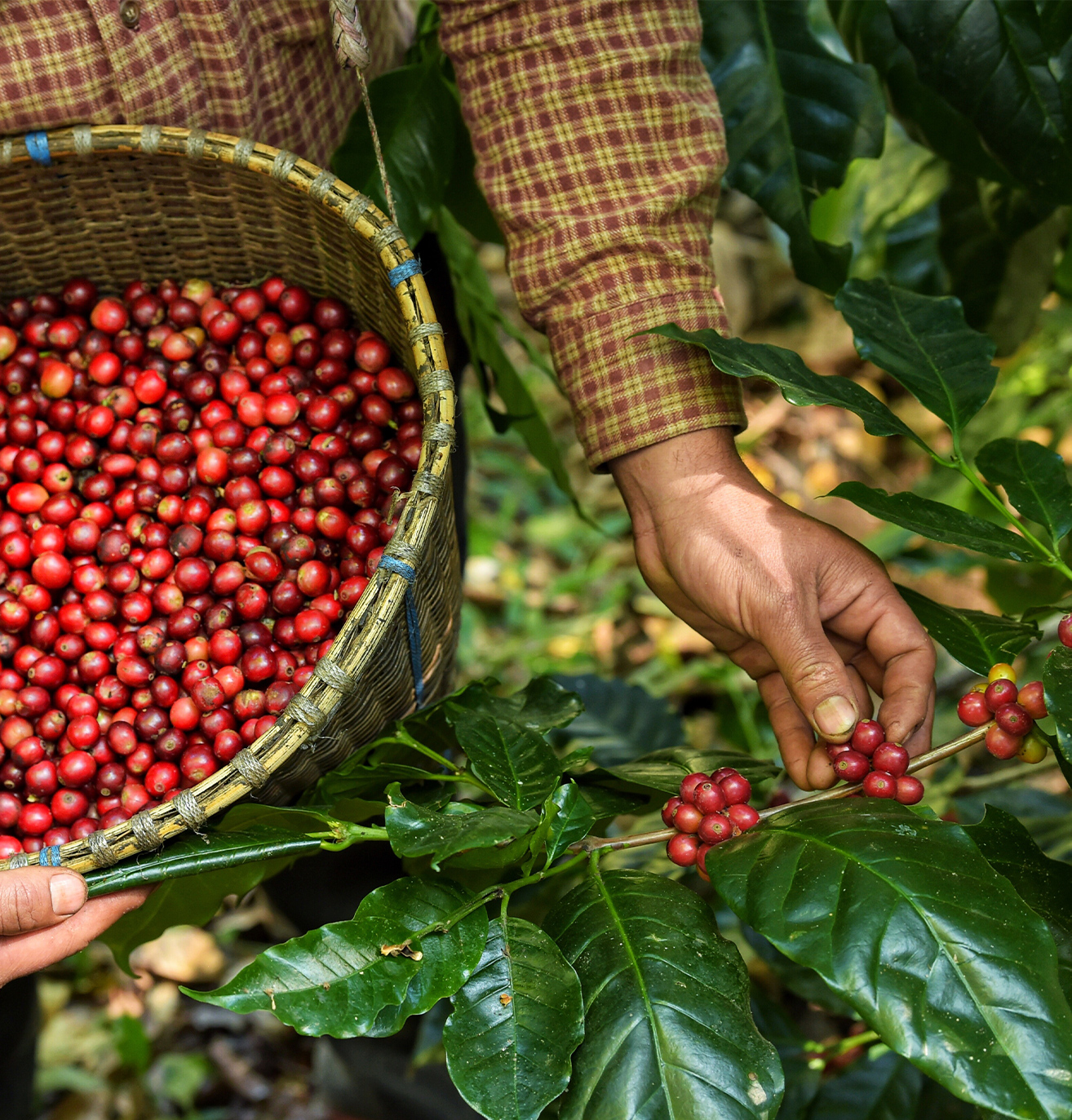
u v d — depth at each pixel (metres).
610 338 1.05
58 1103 1.96
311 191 1.07
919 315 1.03
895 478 3.06
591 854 0.90
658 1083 0.74
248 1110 1.96
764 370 0.92
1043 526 0.92
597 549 2.93
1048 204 1.24
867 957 0.71
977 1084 0.66
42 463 1.23
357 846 1.36
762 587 0.96
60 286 1.31
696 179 1.07
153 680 1.09
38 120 1.09
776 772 1.01
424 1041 1.40
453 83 1.39
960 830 0.78
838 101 1.28
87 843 0.90
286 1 1.12
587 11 1.04
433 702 1.17
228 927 2.18
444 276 1.45
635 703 1.50
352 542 1.12
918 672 0.94
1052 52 1.16
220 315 1.26
